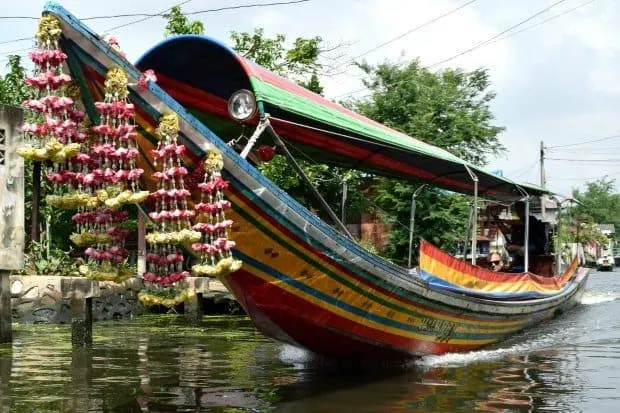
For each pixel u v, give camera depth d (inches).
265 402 256.8
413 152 363.3
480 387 287.3
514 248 621.3
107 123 232.7
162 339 456.8
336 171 748.0
